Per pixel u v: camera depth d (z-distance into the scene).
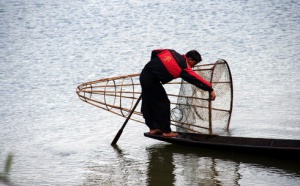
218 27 68.06
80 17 75.75
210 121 32.31
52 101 42.81
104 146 33.09
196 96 33.47
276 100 40.72
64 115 39.41
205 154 31.27
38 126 37.09
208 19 72.56
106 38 64.94
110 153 31.84
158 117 31.78
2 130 36.31
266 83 45.34
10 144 33.50
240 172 28.06
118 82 47.62
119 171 28.81
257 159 30.05
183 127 33.34
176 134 32.81
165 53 30.73
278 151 28.91
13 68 53.06
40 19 74.75
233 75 48.09
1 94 44.84
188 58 31.19
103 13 77.88
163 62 30.39
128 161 30.36
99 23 72.62
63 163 30.20
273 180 26.69
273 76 47.41
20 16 76.31
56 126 37.09
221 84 34.53
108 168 29.30
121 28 69.62
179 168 28.98
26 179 27.50
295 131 33.78
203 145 31.02
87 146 33.12
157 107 31.59
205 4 81.56
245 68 50.25
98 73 50.91
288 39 60.91
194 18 73.44
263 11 75.19
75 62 54.91
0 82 48.31
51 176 28.11
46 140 34.28
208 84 30.30
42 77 49.75
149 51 58.62
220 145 30.58
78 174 28.48
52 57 57.09
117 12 78.25
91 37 65.50
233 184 26.34
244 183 26.42
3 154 31.50
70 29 69.81
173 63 30.19
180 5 81.56
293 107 38.84
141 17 75.25
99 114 39.56
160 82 32.41
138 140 34.19
